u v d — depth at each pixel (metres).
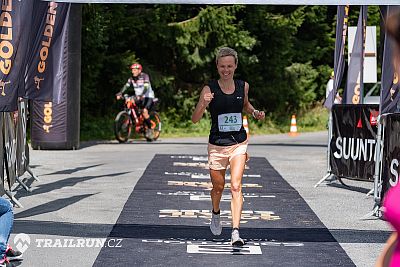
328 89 22.45
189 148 22.75
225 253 8.51
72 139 21.17
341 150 13.74
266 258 8.29
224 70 8.57
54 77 11.15
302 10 38.06
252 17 36.19
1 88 8.98
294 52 38.69
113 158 19.00
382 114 11.09
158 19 32.91
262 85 37.97
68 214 10.83
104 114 33.62
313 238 9.41
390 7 13.82
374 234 9.72
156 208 11.48
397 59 3.56
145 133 25.86
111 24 31.61
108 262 8.00
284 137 29.84
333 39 41.06
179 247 8.78
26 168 13.84
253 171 16.64
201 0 9.29
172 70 36.34
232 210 8.59
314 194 13.23
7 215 7.45
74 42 20.88
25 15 9.07
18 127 12.78
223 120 8.66
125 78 32.31
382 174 10.95
